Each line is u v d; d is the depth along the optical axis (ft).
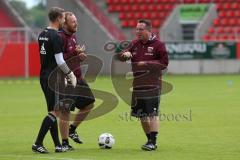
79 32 457.27
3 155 132.87
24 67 438.81
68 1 455.22
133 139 158.61
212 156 130.31
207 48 433.89
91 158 128.06
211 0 483.92
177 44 435.12
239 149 139.54
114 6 487.61
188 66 435.12
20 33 468.75
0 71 440.45
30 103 263.90
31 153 135.44
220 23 469.98
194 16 470.80
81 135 167.02
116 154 133.90
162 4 489.26
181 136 161.89
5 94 309.42
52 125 135.23
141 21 139.13
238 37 463.01
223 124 185.98
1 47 440.86
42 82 134.82
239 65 433.89
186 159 126.82
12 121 201.16
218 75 421.59
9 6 524.93
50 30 133.39
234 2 481.46
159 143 150.20
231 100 261.85
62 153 135.44
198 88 323.57
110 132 172.55
